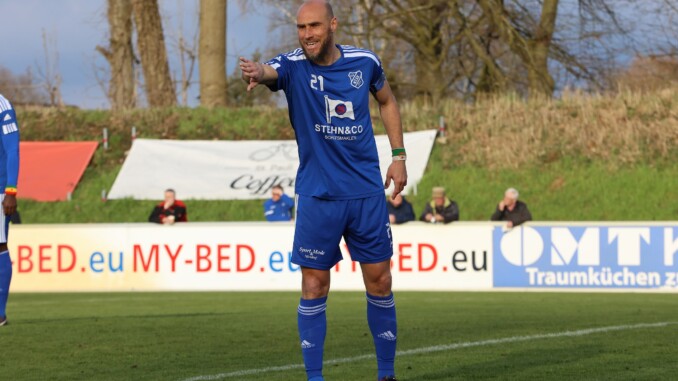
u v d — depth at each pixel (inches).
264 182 2773.1
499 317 1158.3
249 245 1893.5
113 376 683.4
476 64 3764.8
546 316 1173.1
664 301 1496.1
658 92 3024.1
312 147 583.5
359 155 585.0
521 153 2829.7
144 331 992.2
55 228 1941.4
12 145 978.1
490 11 3385.8
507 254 1831.9
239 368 716.7
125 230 1927.9
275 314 1230.9
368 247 593.3
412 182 2733.8
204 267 1903.3
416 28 3533.5
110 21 3799.2
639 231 1780.3
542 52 3464.6
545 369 693.9
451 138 2955.2
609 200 2573.8
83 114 3225.9
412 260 1860.2
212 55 3462.1
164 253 1914.4
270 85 582.9
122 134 3112.7
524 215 1828.2
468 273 1845.5
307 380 647.8
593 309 1302.9
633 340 882.1
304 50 577.6
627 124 2844.5
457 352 798.5
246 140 3034.0
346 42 3531.0
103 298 1679.4
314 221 583.5
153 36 3607.3
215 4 3457.2
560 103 3041.3
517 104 3063.5
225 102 3499.0
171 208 2078.0
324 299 598.5
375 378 659.4
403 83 3693.4
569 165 2755.9
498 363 727.7
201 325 1059.3
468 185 2728.8
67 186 2859.3
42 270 1942.7
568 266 1807.3
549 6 3454.7
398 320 1112.2
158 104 3597.4
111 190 2805.1
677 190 2559.1
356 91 580.1
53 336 942.4
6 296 1023.0
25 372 707.4
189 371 703.1
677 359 748.0
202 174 2817.4
